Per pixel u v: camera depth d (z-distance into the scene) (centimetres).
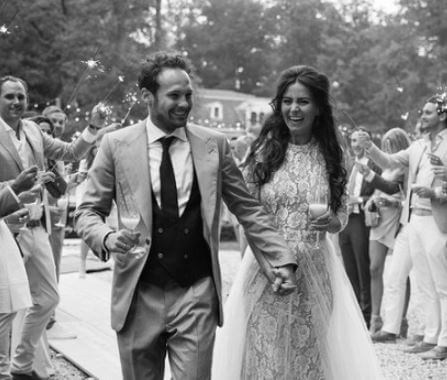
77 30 2614
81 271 982
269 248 355
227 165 354
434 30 3425
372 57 3938
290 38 5662
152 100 336
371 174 676
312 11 5556
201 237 340
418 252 628
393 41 3472
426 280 629
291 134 417
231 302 417
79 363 579
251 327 409
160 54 338
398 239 665
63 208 635
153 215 336
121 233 313
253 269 411
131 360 334
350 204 707
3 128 478
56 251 677
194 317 332
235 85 7194
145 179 334
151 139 341
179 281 335
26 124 511
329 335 407
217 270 341
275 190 409
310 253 406
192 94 340
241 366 411
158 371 341
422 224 623
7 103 485
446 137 625
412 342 654
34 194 394
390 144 734
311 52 5588
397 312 666
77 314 765
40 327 506
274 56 6088
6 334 457
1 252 429
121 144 339
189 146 344
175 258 334
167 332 337
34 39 2662
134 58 2261
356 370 410
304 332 404
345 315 414
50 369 554
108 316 758
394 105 3472
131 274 331
